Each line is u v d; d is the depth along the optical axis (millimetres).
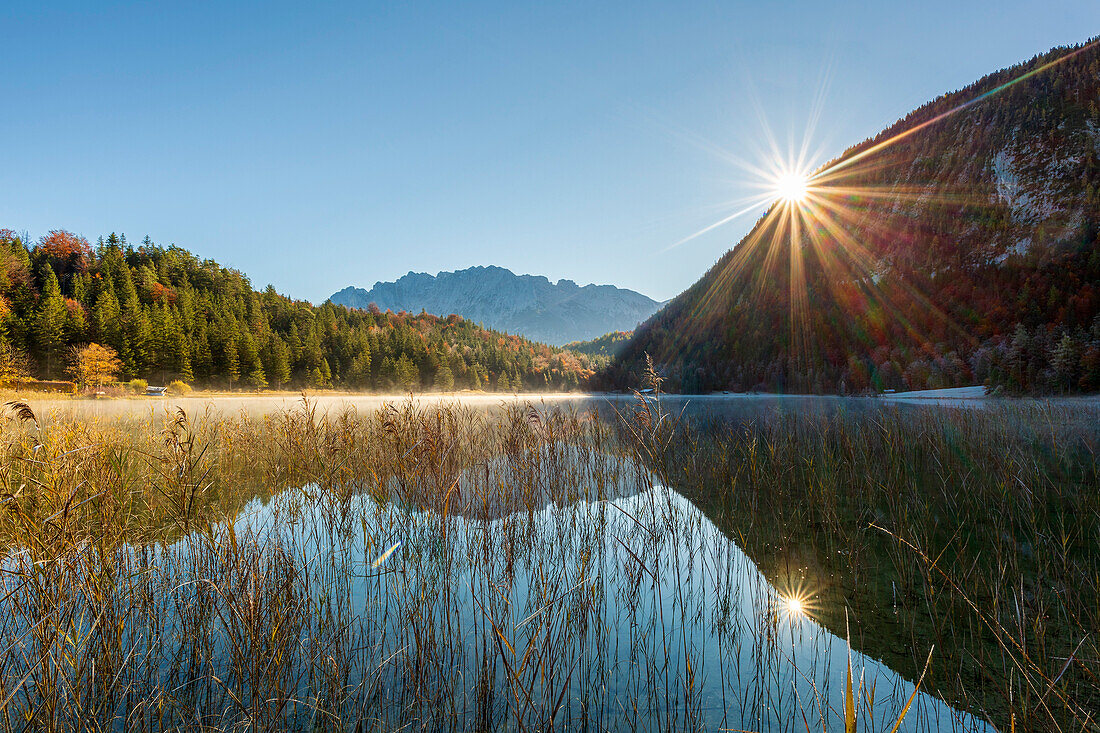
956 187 121812
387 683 3459
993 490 7633
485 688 3102
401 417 7918
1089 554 5434
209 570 4340
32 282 72875
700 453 10758
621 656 3832
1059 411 13547
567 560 5656
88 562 3730
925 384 58062
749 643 4031
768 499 8219
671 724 3072
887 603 4684
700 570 5496
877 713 3189
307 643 3773
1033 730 2971
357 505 7285
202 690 3332
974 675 3570
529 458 7758
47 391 42062
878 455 10008
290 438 8086
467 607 4559
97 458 5004
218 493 7328
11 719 2869
